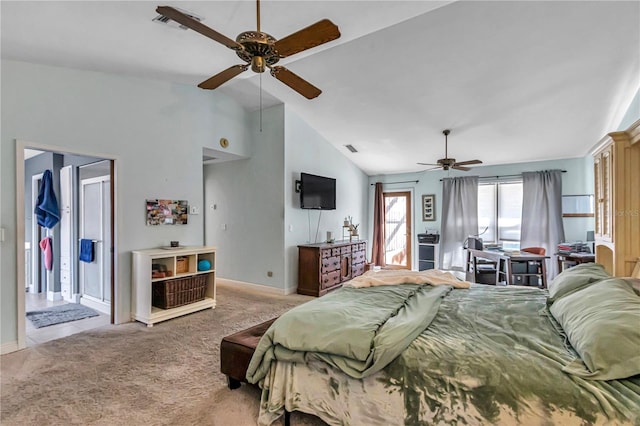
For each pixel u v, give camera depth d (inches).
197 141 173.0
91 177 165.3
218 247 224.2
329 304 82.8
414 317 73.3
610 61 126.8
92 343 117.3
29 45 103.3
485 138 204.7
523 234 234.4
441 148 227.0
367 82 158.4
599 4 100.3
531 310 82.8
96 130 134.0
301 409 69.1
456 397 54.2
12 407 78.2
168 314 143.0
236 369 83.0
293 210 201.0
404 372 58.9
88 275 168.6
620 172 116.6
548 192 227.6
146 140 151.0
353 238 264.8
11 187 111.3
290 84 95.4
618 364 49.1
